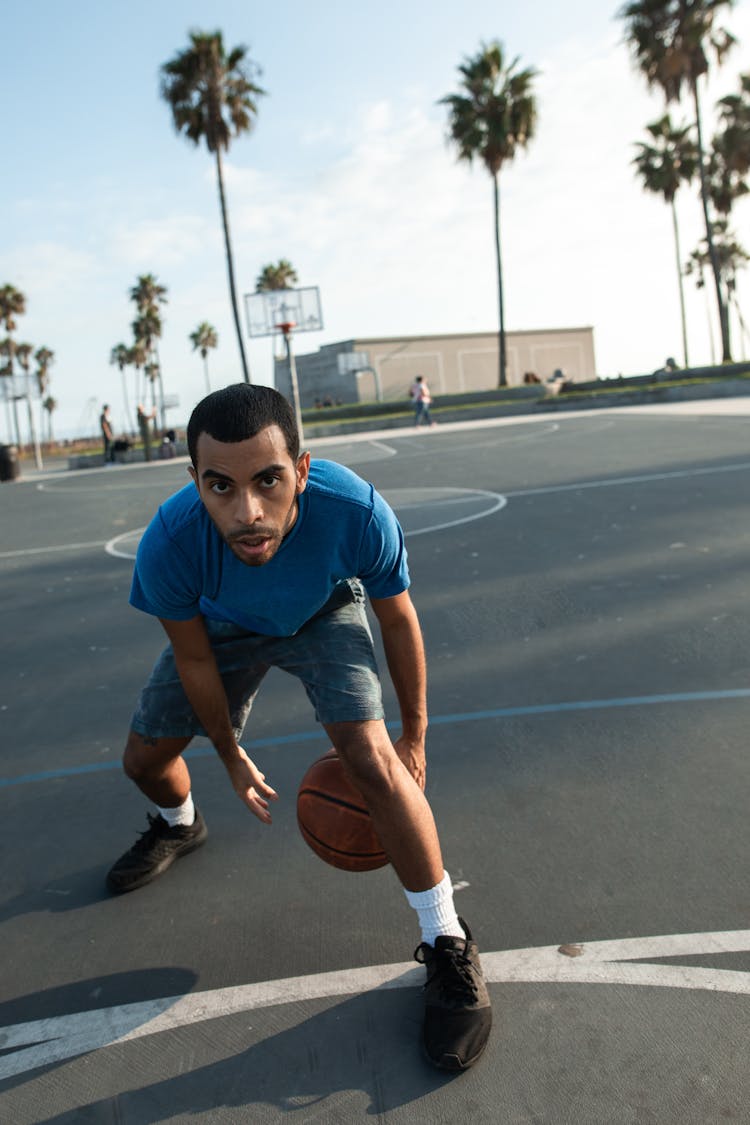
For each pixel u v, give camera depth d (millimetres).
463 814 2996
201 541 1882
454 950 1961
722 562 6117
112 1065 1964
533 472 11883
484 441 17891
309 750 3660
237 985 2203
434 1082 1840
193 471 1645
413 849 1941
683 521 7516
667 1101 1734
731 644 4504
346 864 2121
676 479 9742
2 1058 2012
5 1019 2146
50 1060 1993
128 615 6297
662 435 14805
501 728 3713
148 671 4996
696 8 29906
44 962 2367
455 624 5324
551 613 5355
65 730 4168
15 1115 1839
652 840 2721
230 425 1549
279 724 3967
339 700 1992
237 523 1611
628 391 28250
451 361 57781
